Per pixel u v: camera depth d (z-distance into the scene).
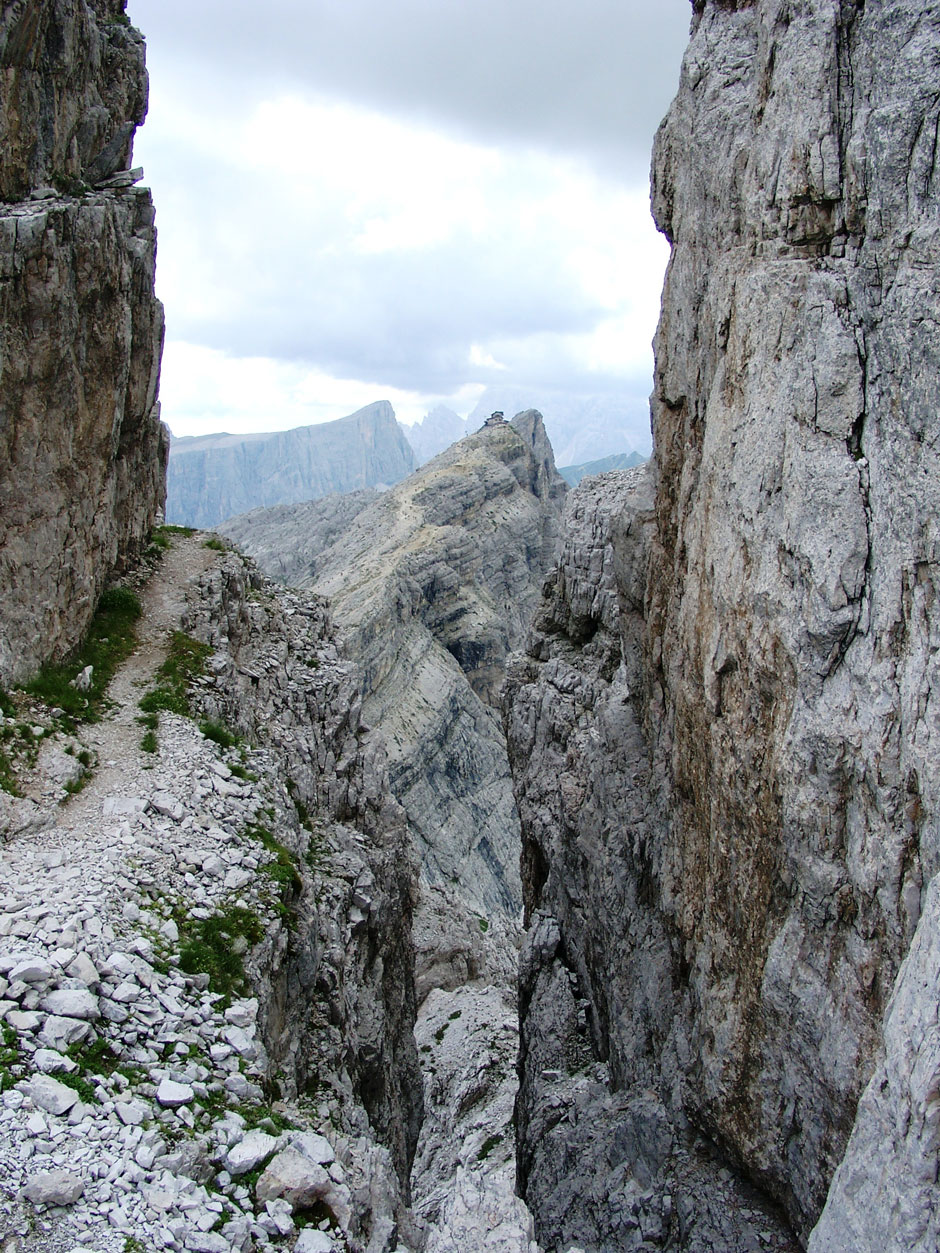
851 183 13.94
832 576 13.59
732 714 16.80
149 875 17.47
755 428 15.59
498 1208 17.52
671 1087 20.50
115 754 21.47
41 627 22.72
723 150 18.08
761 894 16.36
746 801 16.53
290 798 26.00
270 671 31.44
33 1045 12.78
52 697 22.05
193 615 28.89
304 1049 20.08
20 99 22.75
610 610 32.84
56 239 21.33
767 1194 17.45
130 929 15.95
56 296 21.41
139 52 31.95
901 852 12.55
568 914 30.78
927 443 12.31
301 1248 11.55
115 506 28.83
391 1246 14.55
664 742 23.53
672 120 21.58
